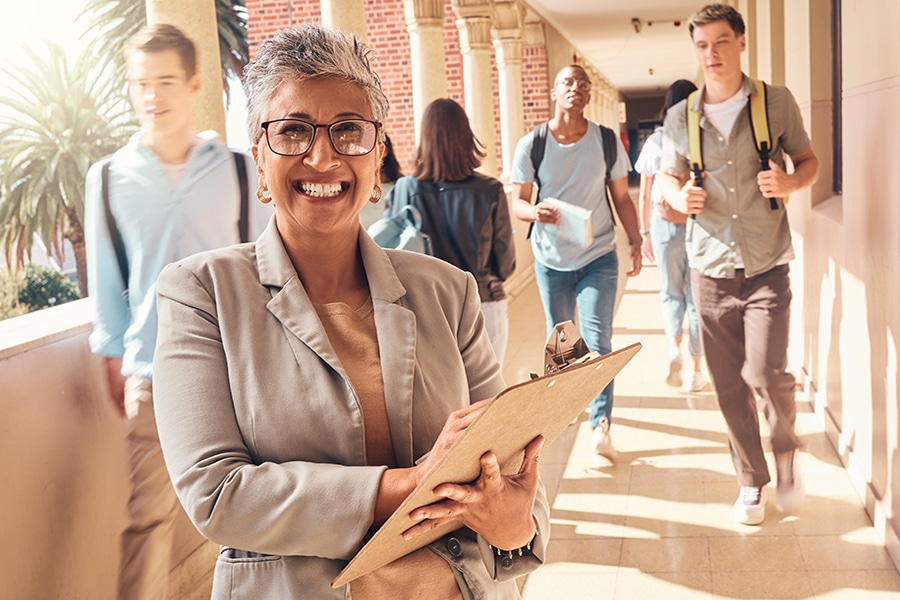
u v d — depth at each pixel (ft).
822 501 14.87
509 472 5.09
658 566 13.04
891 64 12.00
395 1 48.55
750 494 14.26
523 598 12.34
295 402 4.99
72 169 66.69
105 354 10.70
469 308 5.86
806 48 19.70
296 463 4.84
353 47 5.13
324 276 5.45
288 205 5.12
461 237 14.05
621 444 18.47
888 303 12.58
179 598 11.88
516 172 18.15
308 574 4.96
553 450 18.33
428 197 14.06
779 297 13.89
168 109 10.77
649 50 72.95
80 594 9.90
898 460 12.14
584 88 17.42
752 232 13.84
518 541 4.91
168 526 10.94
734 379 14.32
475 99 37.68
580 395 4.87
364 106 5.12
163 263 10.71
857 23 14.23
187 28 13.97
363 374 5.30
